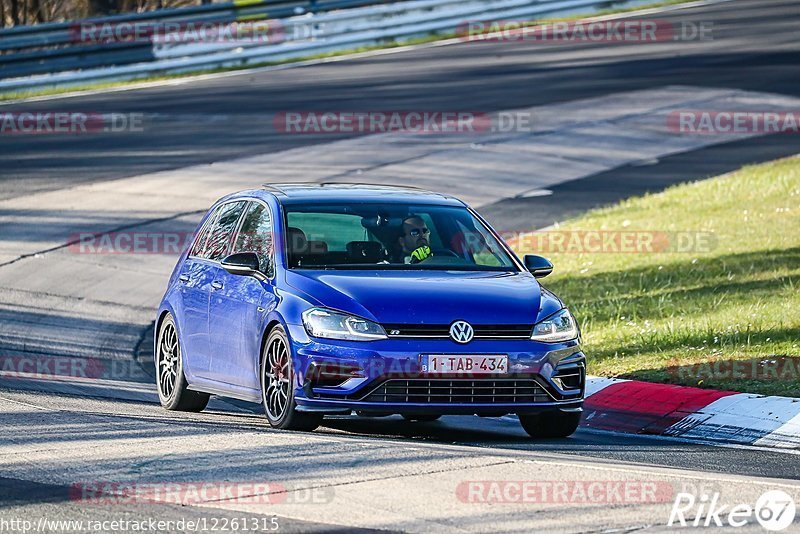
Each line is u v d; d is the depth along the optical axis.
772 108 98.50
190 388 36.12
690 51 121.00
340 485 23.84
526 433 34.12
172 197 75.06
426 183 78.12
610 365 40.72
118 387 41.25
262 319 31.91
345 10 128.50
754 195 70.56
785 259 54.44
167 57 117.81
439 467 25.48
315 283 31.28
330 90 107.75
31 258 62.84
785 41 124.19
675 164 83.81
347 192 35.59
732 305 47.12
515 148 88.44
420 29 132.25
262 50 122.75
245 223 35.72
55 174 81.12
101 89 112.56
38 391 38.06
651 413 35.22
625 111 98.50
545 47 125.44
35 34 111.56
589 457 28.22
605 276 55.47
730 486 24.55
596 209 72.00
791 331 42.12
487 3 135.00
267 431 30.00
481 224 35.34
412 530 20.83
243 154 86.12
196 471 24.97
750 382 36.72
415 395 29.66
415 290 30.86
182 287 37.22
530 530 20.86
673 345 42.16
